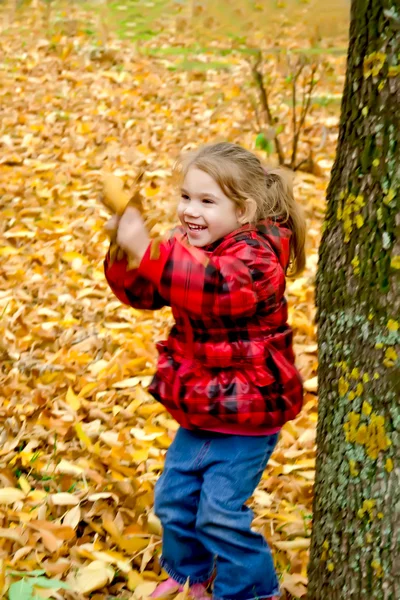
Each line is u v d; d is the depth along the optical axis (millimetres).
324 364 2197
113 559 2645
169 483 2416
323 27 6797
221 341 2242
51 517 2914
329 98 8297
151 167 7168
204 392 2250
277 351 2307
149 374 4133
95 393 3910
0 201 6281
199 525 2334
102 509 2965
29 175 6836
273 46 7512
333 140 7875
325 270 2166
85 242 5715
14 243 5656
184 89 9391
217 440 2336
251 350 2244
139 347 4375
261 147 6688
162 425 3695
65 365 4125
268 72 8328
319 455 2264
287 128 8086
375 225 1950
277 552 2811
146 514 2971
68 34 11297
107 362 4211
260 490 3203
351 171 2020
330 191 2160
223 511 2287
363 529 2076
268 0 7074
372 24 1909
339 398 2125
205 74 9727
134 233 2084
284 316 2340
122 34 10930
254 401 2242
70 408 3693
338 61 9234
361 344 2027
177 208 2424
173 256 2111
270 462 3393
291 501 3148
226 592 2367
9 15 11820
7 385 3863
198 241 2346
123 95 9250
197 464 2354
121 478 3225
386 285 1942
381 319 1964
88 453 3369
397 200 1896
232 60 9922
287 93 8617
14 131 8000
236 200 2297
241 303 2164
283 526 2959
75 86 9578
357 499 2082
